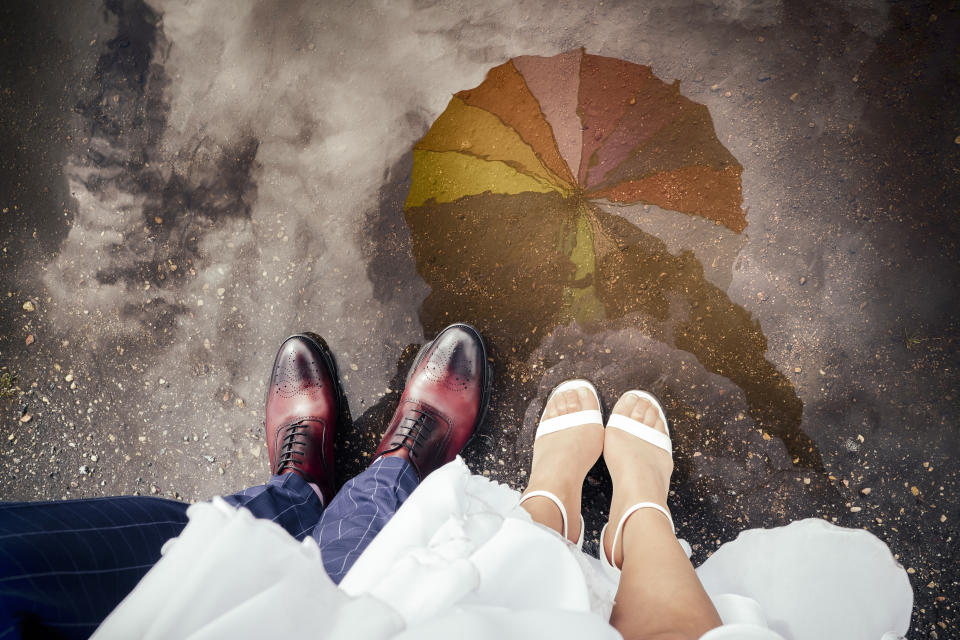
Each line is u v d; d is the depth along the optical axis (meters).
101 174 1.70
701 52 1.48
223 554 0.48
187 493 1.64
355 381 1.60
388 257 1.59
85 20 1.74
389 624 0.44
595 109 1.51
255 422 1.62
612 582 0.98
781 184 1.43
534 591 0.64
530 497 1.25
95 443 1.68
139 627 0.48
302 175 1.63
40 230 1.72
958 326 1.34
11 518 0.77
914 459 1.35
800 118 1.43
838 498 1.38
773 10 1.45
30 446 1.70
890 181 1.38
